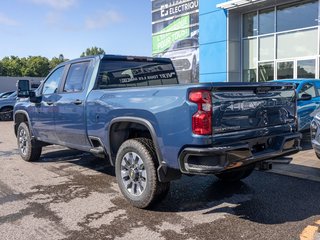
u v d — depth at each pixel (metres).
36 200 5.39
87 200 5.36
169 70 7.00
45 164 7.79
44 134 7.25
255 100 4.61
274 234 4.11
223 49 17.31
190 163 4.22
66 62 6.71
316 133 6.78
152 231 4.24
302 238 3.97
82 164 7.73
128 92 4.97
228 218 4.61
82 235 4.16
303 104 9.50
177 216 4.70
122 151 5.08
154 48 22.30
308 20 14.90
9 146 10.63
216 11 17.44
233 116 4.35
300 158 7.84
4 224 4.49
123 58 6.26
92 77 5.89
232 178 6.10
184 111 4.19
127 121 4.97
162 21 21.48
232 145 4.24
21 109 7.95
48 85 7.13
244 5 16.03
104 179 6.52
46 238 4.09
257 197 5.40
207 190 5.79
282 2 15.56
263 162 4.78
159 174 4.61
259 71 16.98
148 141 4.89
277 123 4.98
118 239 4.04
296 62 15.47
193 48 19.52
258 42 16.89
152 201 4.78
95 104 5.54
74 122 6.11
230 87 4.28
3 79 41.69
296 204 5.07
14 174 6.95
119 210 4.93
